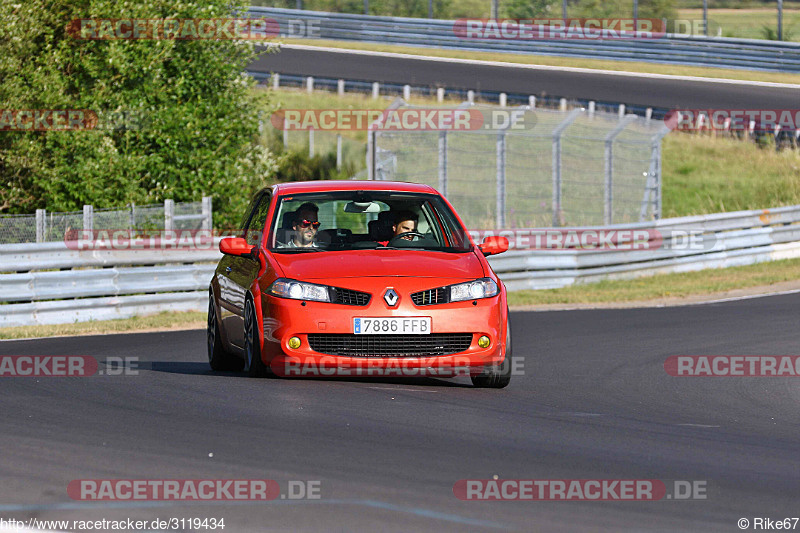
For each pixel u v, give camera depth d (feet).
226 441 78.64
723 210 421.59
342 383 107.86
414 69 520.83
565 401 106.52
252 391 101.09
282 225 112.68
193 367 129.08
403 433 83.25
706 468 74.79
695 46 537.24
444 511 60.85
